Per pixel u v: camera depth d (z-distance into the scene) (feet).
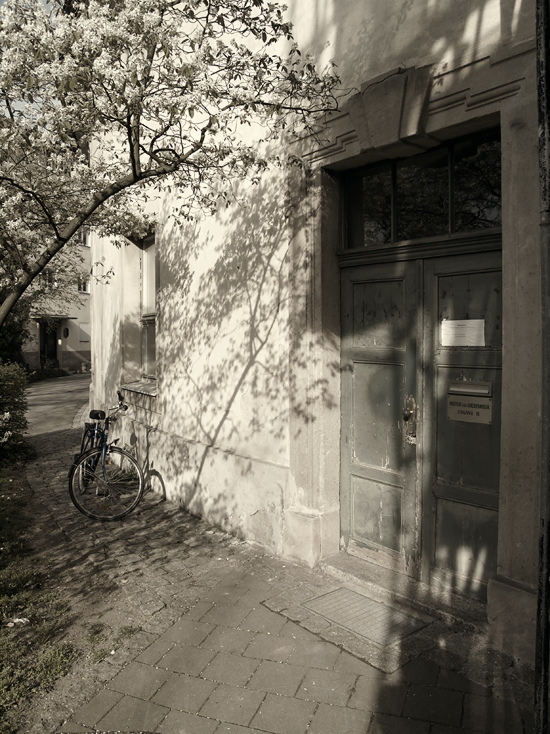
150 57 10.35
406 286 12.01
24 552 15.40
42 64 9.41
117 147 21.90
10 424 27.63
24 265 11.50
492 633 9.64
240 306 16.15
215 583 12.85
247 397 15.85
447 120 10.35
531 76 8.95
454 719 8.12
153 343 25.20
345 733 7.94
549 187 5.80
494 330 10.43
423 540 11.78
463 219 11.06
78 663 9.97
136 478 20.17
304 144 13.44
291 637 10.39
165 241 21.02
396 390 12.37
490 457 10.56
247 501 15.55
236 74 11.50
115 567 14.15
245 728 8.13
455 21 10.14
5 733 8.13
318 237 13.23
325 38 13.08
